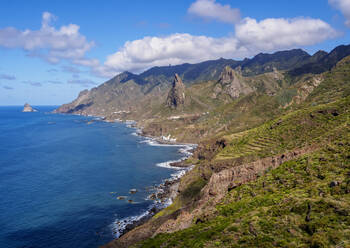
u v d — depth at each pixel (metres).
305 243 22.38
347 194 27.52
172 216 58.03
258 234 25.61
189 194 81.50
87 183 107.88
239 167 57.97
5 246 61.28
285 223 26.02
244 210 34.31
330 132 52.28
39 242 63.31
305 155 43.66
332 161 36.97
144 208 83.56
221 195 49.31
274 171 43.91
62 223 72.81
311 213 25.66
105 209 82.31
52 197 91.75
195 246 28.05
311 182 34.31
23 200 88.56
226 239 26.67
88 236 66.06
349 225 22.53
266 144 83.94
